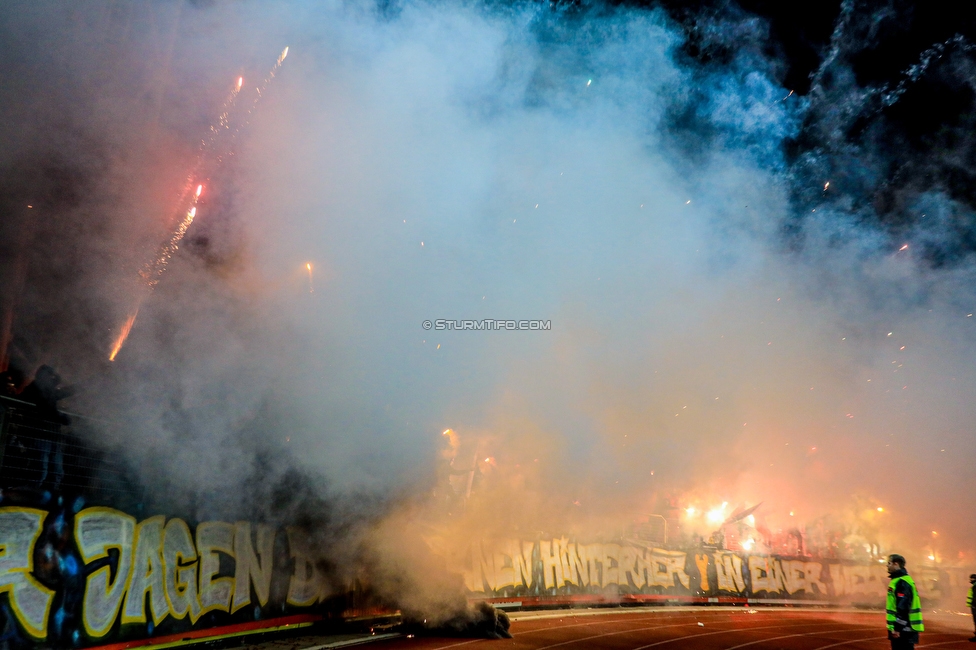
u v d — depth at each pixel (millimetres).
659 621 14164
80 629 6645
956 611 23406
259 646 8477
